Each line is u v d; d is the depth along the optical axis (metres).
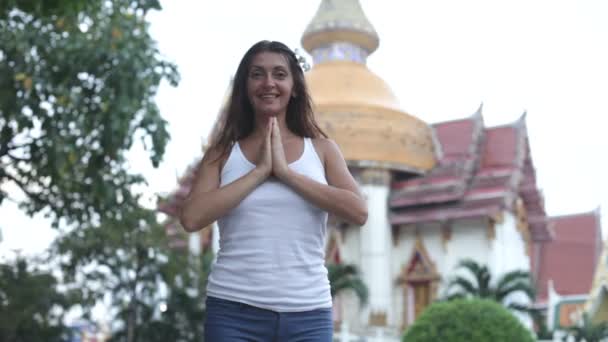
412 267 37.38
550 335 32.06
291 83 3.45
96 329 32.91
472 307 20.39
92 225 26.45
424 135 39.22
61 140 13.30
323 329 3.18
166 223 36.97
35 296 26.88
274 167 3.20
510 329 19.88
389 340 33.44
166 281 29.69
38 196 15.23
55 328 29.02
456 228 36.81
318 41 42.66
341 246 37.91
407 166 38.03
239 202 3.18
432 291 36.38
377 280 36.09
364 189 37.38
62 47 12.91
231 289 3.15
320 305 3.18
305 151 3.39
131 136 13.54
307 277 3.17
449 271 36.12
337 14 42.38
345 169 3.45
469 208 36.25
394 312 37.12
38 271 28.45
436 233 37.25
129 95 13.03
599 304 36.38
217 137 3.58
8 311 25.95
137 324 30.45
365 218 3.27
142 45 13.59
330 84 40.44
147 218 26.64
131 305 29.41
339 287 33.31
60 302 28.86
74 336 32.16
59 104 13.34
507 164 37.91
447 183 37.19
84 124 13.33
